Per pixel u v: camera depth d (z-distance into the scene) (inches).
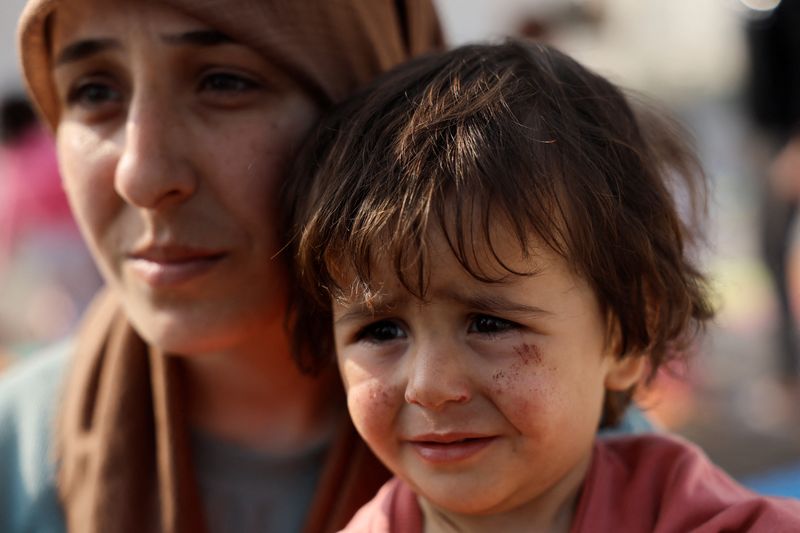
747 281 169.9
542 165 39.8
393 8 52.7
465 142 39.8
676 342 48.8
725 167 177.6
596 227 40.6
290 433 51.3
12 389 55.4
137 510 48.3
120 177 42.7
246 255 44.9
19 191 142.6
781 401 132.6
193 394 50.9
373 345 40.8
